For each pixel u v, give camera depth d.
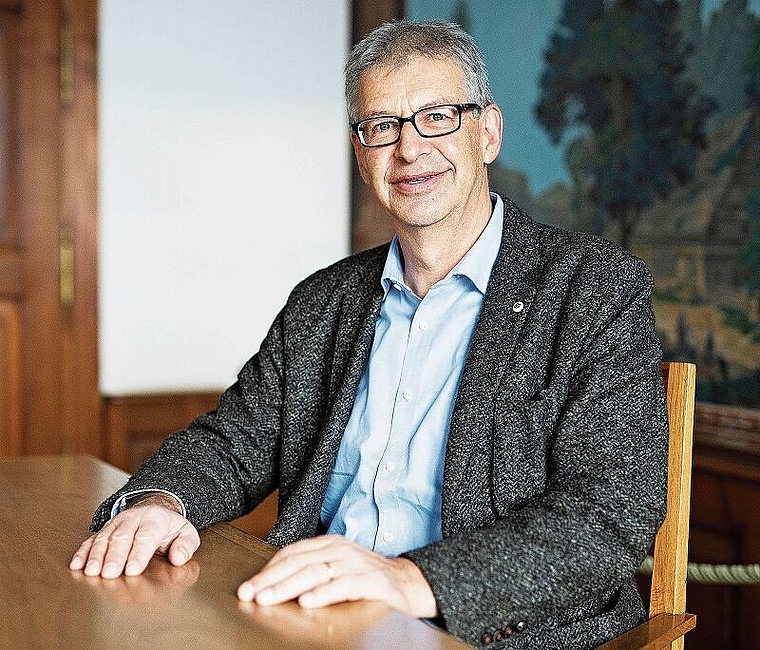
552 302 1.63
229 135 3.58
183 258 3.55
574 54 2.89
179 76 3.51
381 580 1.23
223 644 1.06
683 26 2.57
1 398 3.38
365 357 1.80
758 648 2.42
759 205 2.38
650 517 1.44
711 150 2.50
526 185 3.09
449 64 1.69
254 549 1.44
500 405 1.59
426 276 1.79
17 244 3.37
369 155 1.73
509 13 3.13
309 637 1.09
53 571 1.32
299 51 3.66
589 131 2.85
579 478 1.48
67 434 3.45
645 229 2.70
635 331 1.57
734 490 2.46
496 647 1.44
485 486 1.58
